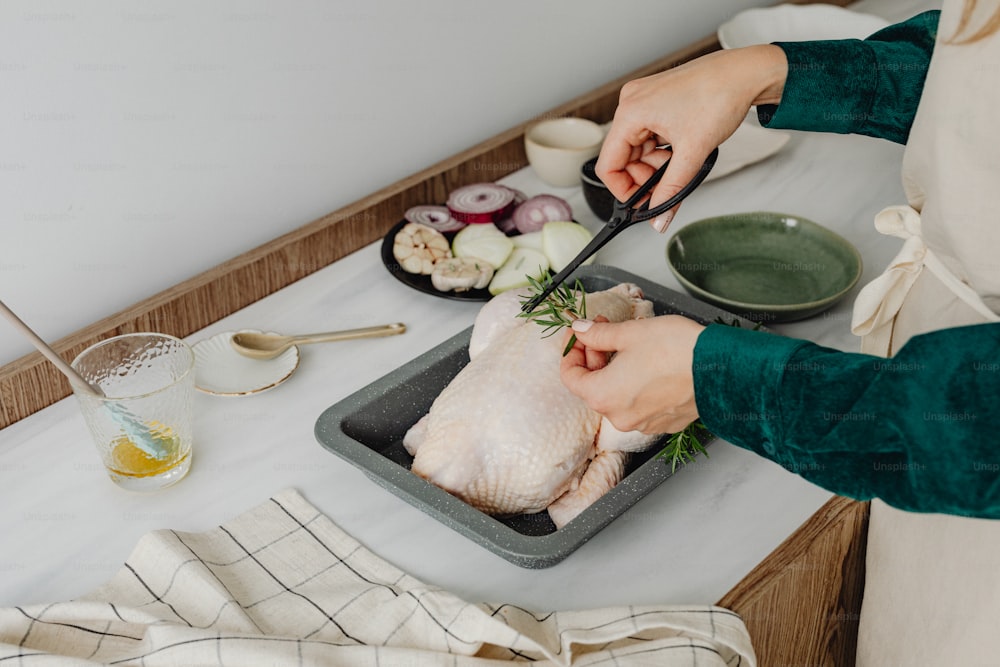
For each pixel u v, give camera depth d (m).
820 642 0.98
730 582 0.84
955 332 0.58
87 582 0.84
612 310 1.01
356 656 0.72
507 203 1.30
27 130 0.96
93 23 0.97
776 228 1.25
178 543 0.84
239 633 0.73
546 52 1.45
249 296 1.19
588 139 1.42
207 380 1.06
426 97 1.32
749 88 0.86
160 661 0.71
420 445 0.96
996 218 0.67
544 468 0.89
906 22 0.90
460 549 0.88
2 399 1.01
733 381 0.66
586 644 0.75
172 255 1.14
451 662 0.72
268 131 1.16
